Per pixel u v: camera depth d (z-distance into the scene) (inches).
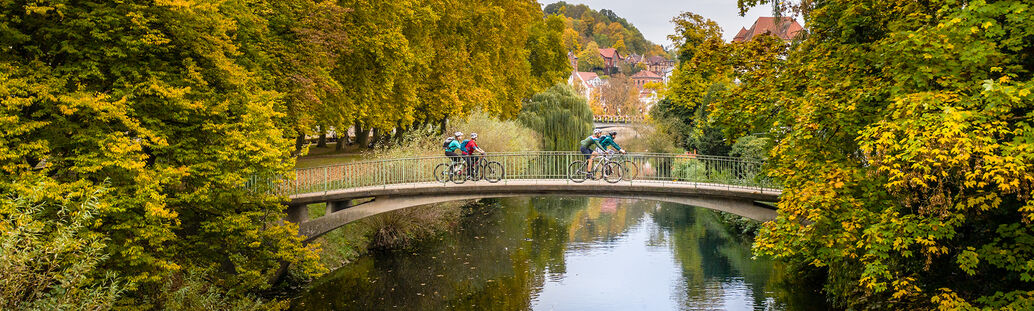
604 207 1481.3
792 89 553.9
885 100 417.7
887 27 494.6
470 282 832.9
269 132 593.9
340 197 822.5
